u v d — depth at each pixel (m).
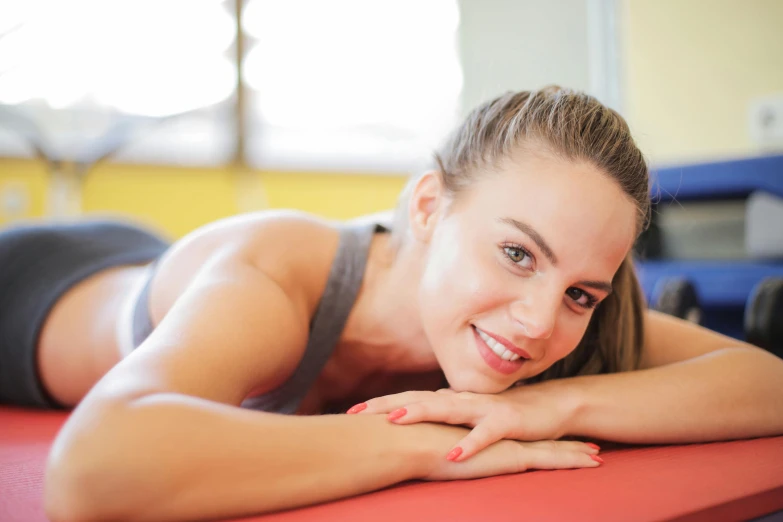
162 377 0.58
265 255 0.84
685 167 1.80
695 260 1.99
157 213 3.13
